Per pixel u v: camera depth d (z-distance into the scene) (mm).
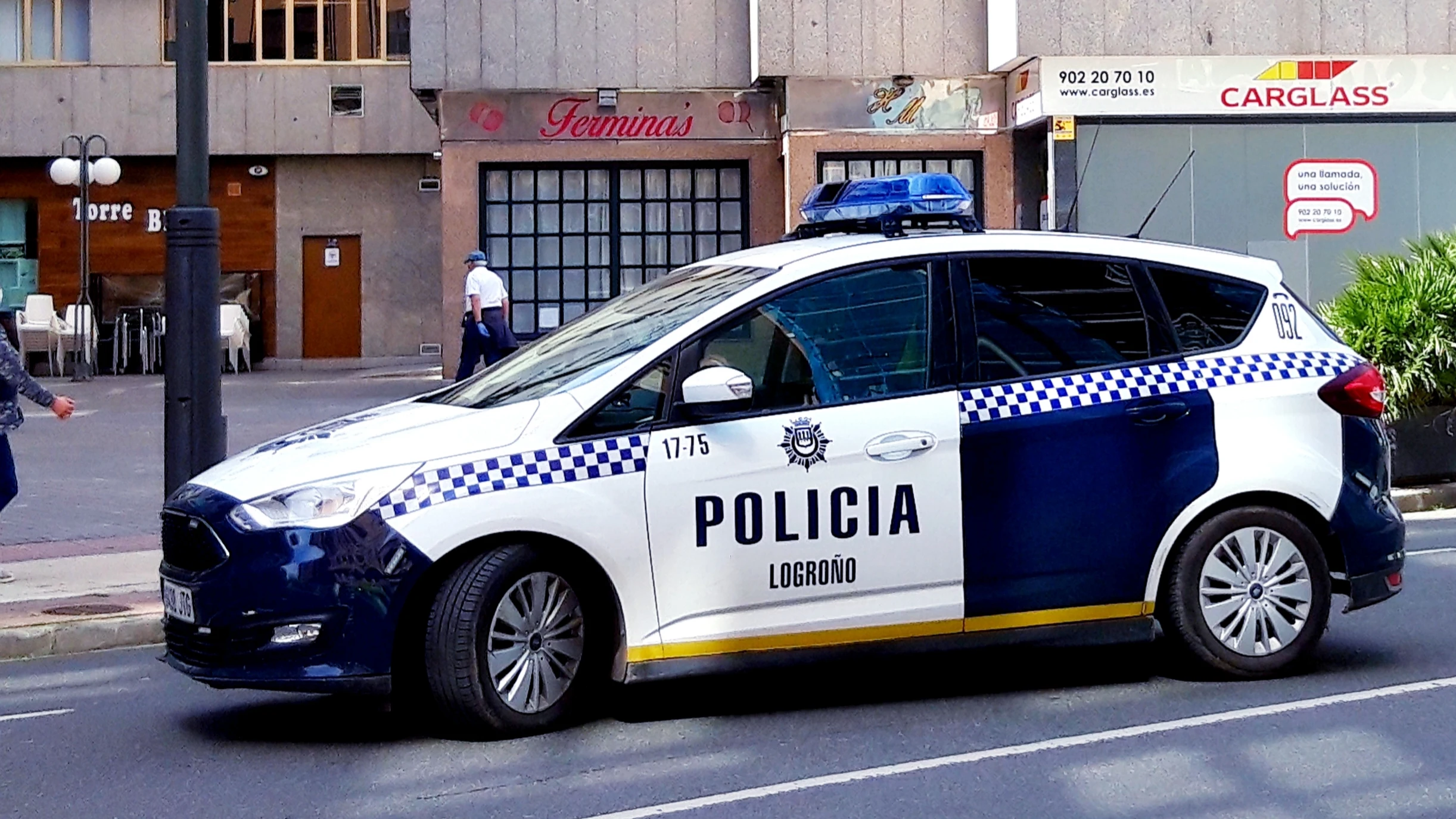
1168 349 7164
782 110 21297
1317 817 5410
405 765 6199
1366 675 7336
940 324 6902
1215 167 20125
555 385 6691
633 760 6184
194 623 6379
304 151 30047
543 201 21766
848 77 20719
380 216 30516
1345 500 7273
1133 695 7078
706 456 6512
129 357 29344
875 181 7520
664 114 21578
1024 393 6910
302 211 30484
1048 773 5938
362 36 30047
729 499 6523
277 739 6699
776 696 7191
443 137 21469
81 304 27031
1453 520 12281
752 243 21719
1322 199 20234
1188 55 19781
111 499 13164
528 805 5652
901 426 6723
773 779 5914
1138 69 19859
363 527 6191
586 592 6520
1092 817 5441
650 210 21844
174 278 9672
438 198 30531
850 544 6656
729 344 6664
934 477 6746
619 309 7383
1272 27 19828
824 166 20938
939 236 7051
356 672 6184
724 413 6586
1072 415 6930
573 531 6332
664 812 5543
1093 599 6965
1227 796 5645
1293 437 7199
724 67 21453
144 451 16156
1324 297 20328
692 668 6512
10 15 29797
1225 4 19750
